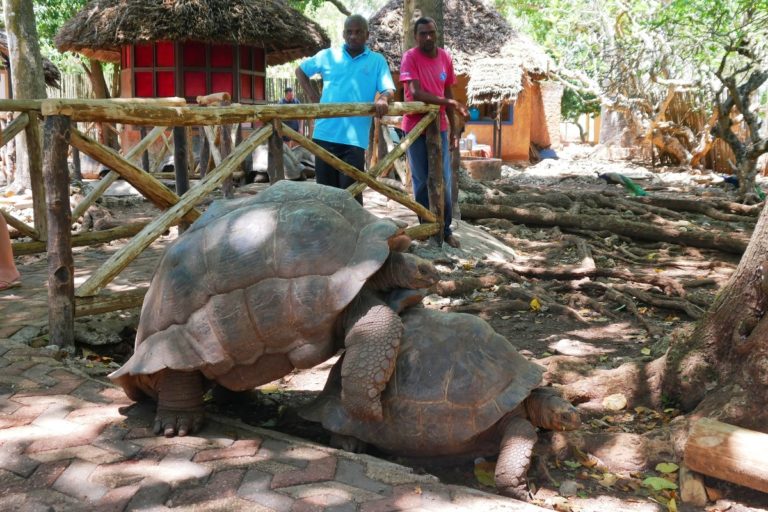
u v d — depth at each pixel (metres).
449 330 3.40
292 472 3.02
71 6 19.73
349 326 3.30
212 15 12.55
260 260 3.32
